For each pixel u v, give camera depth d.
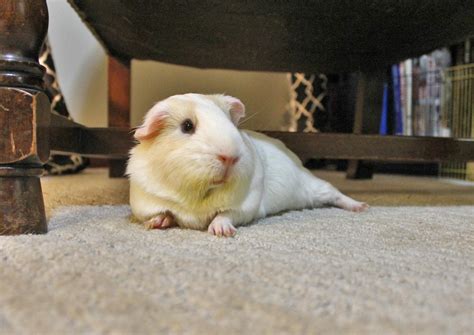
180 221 0.38
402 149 0.58
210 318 0.18
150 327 0.17
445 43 0.71
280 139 0.57
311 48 0.70
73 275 0.23
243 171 0.36
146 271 0.24
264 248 0.30
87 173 1.00
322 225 0.40
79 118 1.16
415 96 1.04
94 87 1.15
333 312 0.19
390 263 0.27
